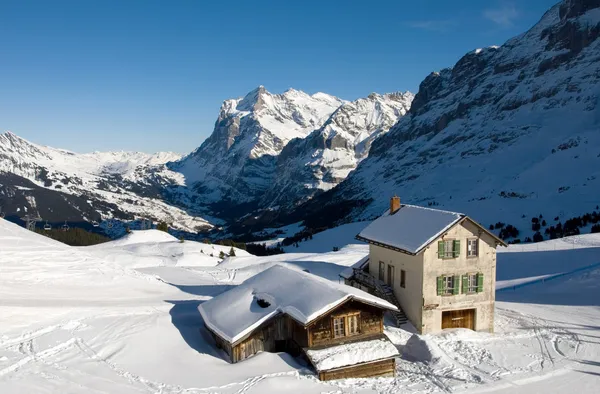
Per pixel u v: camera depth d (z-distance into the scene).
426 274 39.47
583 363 35.09
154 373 28.59
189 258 88.62
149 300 44.88
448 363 33.59
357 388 29.02
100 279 51.03
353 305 32.91
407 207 46.72
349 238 171.88
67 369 27.47
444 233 39.41
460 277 40.53
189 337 34.78
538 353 37.00
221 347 33.38
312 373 30.25
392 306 33.66
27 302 38.62
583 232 112.69
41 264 51.19
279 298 34.50
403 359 35.38
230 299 36.69
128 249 97.31
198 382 27.95
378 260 45.53
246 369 30.03
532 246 92.56
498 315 47.72
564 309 50.97
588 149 183.50
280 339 32.84
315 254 97.94
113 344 31.66
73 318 35.50
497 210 151.25
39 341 30.80
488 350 37.16
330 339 32.19
